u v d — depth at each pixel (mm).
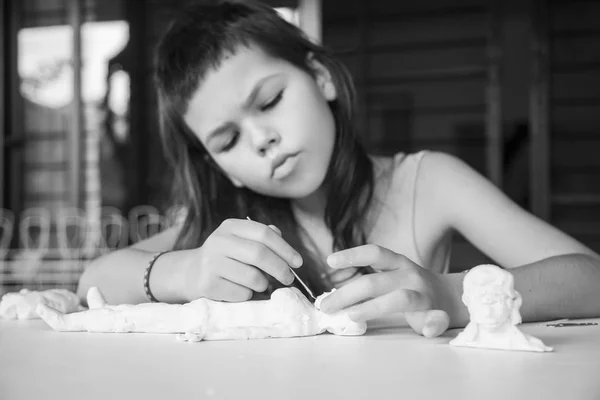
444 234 1079
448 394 348
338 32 4121
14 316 792
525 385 368
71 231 4125
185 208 1190
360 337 588
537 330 628
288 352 504
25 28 4258
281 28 940
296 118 861
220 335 580
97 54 4215
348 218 1000
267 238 708
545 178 3732
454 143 4023
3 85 4082
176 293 812
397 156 1166
